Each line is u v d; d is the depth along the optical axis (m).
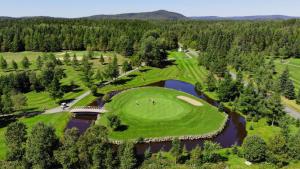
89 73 153.50
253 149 73.94
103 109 119.94
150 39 199.38
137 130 102.94
